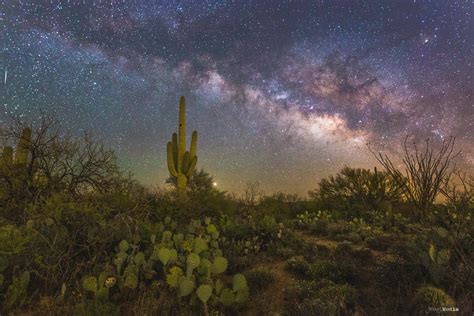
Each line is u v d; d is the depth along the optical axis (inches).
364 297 172.7
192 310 165.9
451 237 193.6
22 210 290.5
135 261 198.7
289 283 208.5
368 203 487.5
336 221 434.9
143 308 155.9
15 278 170.9
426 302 143.3
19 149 349.1
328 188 554.6
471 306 141.3
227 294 170.1
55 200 235.0
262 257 271.6
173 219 371.6
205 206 447.2
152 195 413.1
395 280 184.1
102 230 225.3
